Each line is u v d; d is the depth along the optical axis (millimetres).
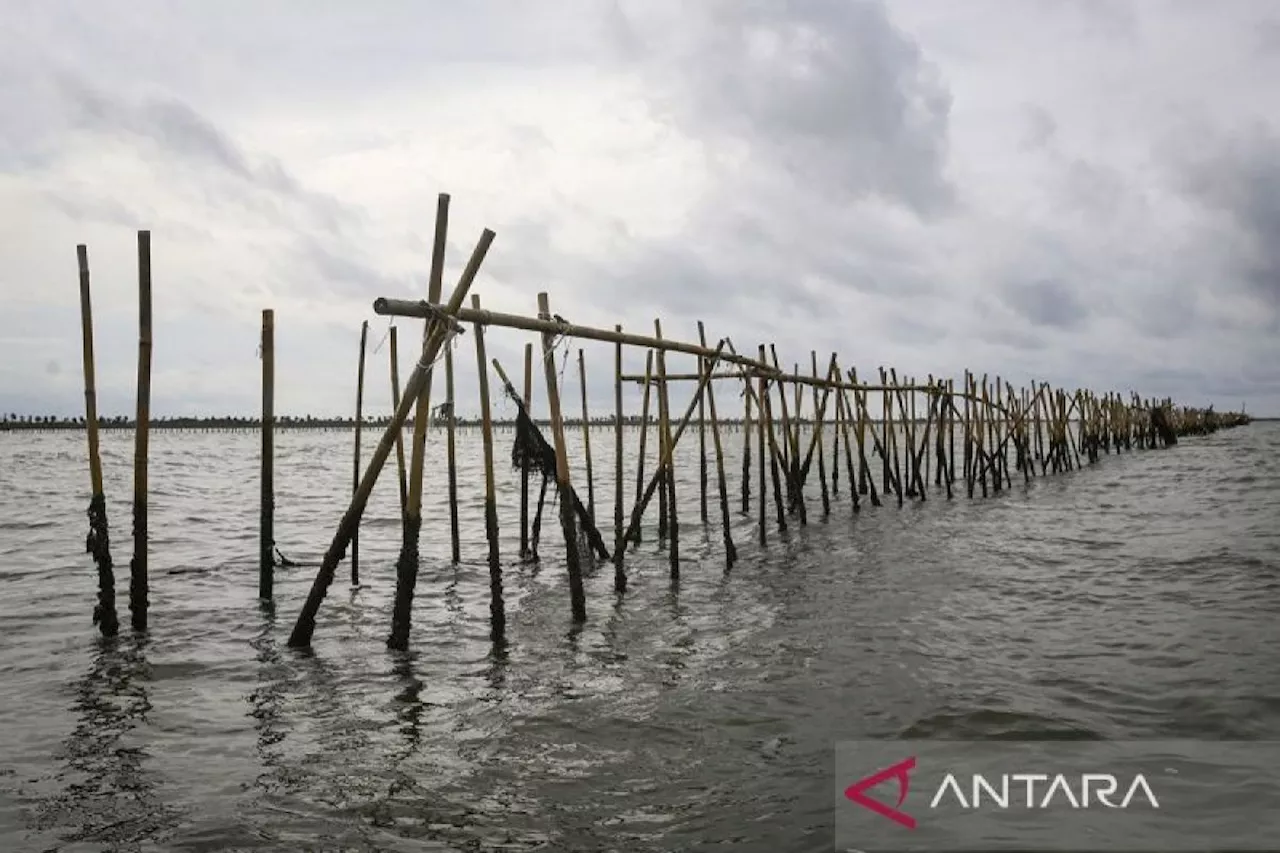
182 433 167625
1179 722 6801
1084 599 11367
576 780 6102
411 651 9578
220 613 11281
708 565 15258
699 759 6418
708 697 7785
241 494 29953
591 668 8852
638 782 6051
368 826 5453
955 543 16859
